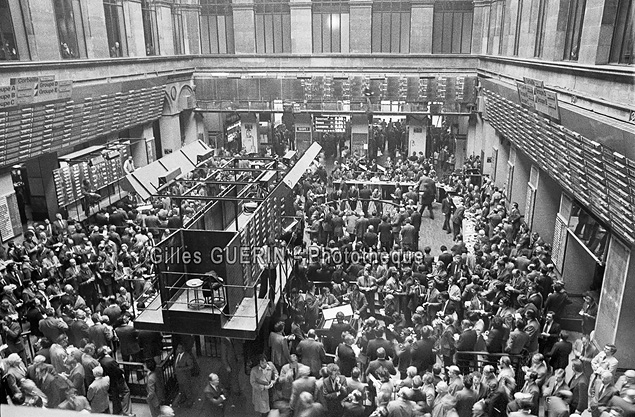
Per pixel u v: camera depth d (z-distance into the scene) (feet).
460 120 100.01
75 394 26.58
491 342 32.58
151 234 49.29
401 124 100.99
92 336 32.94
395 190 69.77
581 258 46.16
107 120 71.05
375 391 29.84
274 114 100.17
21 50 54.95
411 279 40.83
